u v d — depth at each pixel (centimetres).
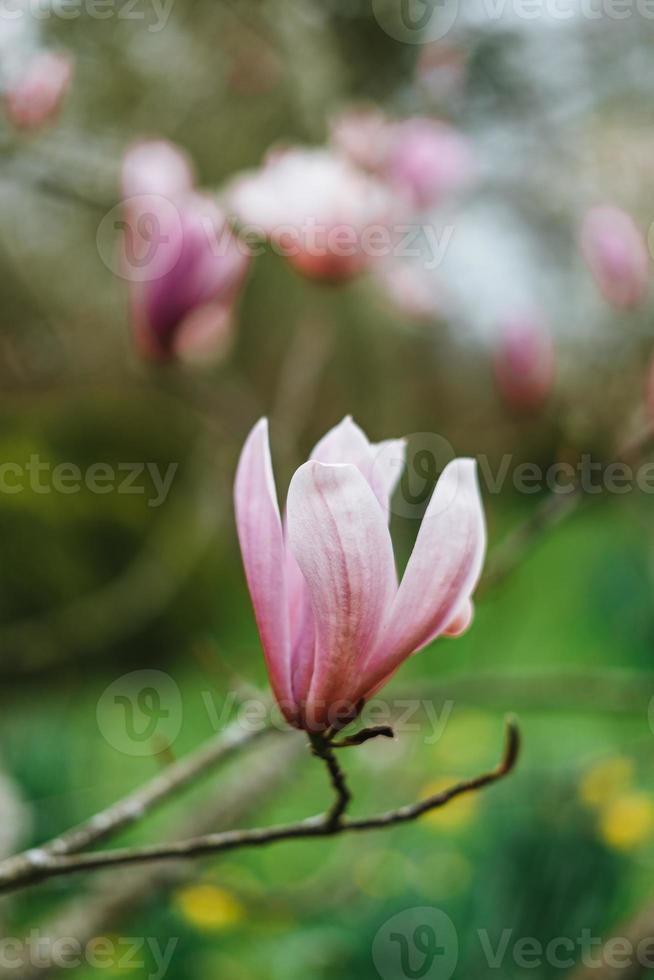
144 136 152
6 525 275
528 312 161
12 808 150
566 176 205
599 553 284
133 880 129
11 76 134
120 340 252
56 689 250
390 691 142
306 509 76
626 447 115
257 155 216
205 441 216
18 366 241
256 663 241
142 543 284
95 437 284
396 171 135
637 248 141
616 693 158
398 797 188
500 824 145
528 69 192
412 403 267
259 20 184
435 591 77
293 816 200
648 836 148
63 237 228
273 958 138
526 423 165
